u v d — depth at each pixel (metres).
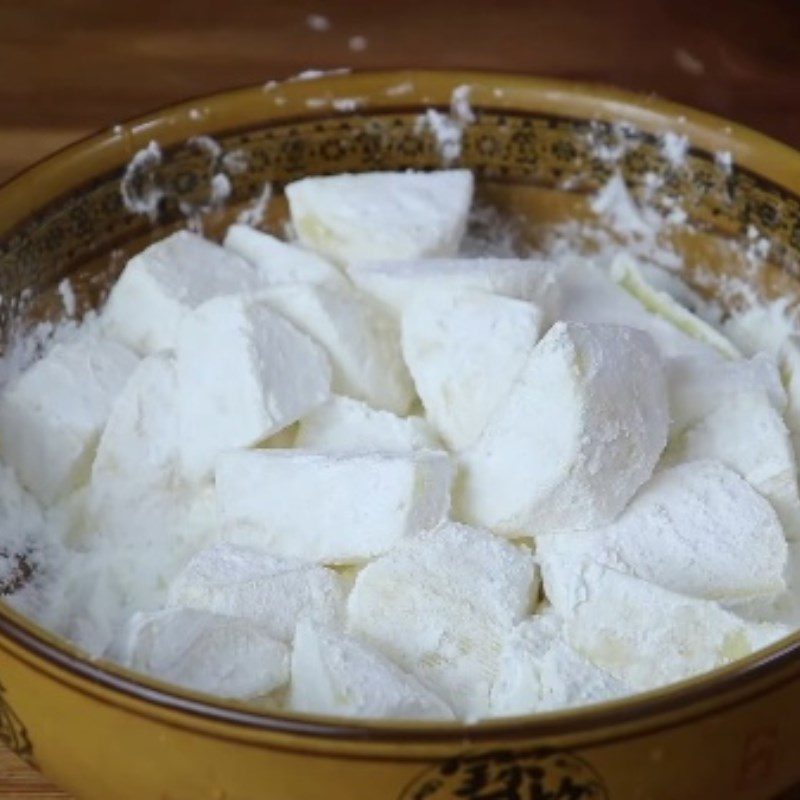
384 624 0.48
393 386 0.55
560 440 0.49
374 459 0.50
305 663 0.45
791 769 0.44
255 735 0.40
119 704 0.41
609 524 0.50
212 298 0.55
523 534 0.50
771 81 0.72
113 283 0.59
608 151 0.59
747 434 0.52
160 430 0.54
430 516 0.49
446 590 0.48
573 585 0.47
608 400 0.49
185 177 0.59
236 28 0.75
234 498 0.51
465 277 0.54
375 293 0.56
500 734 0.40
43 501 0.54
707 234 0.59
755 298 0.59
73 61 0.73
